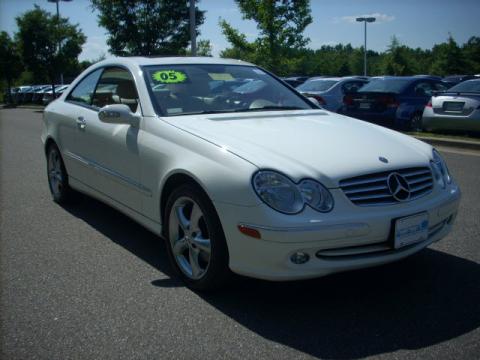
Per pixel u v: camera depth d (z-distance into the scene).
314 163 3.14
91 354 2.74
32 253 4.26
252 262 3.03
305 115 4.29
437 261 3.97
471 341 2.84
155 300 3.37
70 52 30.19
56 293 3.48
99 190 4.71
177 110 4.09
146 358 2.70
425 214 3.25
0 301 3.37
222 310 3.23
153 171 3.75
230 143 3.33
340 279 3.67
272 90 4.75
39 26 29.33
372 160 3.27
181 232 3.62
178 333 2.95
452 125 10.23
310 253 2.96
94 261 4.07
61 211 5.52
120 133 4.21
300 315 3.16
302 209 2.95
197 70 4.60
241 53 17.69
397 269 3.83
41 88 34.72
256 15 16.52
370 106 11.99
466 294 3.42
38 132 14.46
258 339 2.88
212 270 3.27
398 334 2.93
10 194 6.33
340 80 13.83
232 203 3.05
